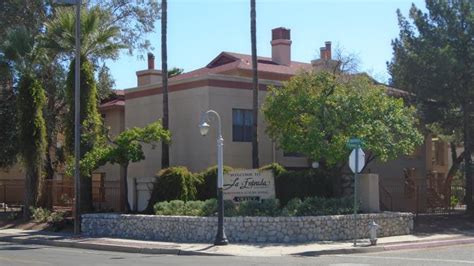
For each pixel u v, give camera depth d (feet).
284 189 85.40
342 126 78.43
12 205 132.57
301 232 71.00
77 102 87.20
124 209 97.09
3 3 122.31
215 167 88.12
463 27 98.73
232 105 101.04
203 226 73.67
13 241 82.79
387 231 79.05
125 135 88.53
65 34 94.53
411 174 119.24
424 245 70.03
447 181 118.73
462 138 116.67
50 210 106.83
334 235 73.05
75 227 86.84
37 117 101.86
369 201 82.69
